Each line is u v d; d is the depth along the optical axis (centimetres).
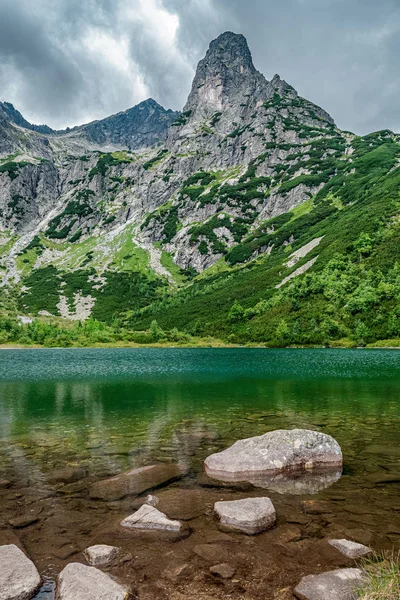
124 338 14450
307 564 670
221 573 642
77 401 2733
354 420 2020
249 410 2330
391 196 18050
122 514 888
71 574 610
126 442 1588
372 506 938
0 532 798
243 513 844
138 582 618
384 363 6197
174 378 4278
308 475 1177
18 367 5900
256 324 13475
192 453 1421
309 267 15662
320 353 8881
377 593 552
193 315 16550
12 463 1306
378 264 13562
